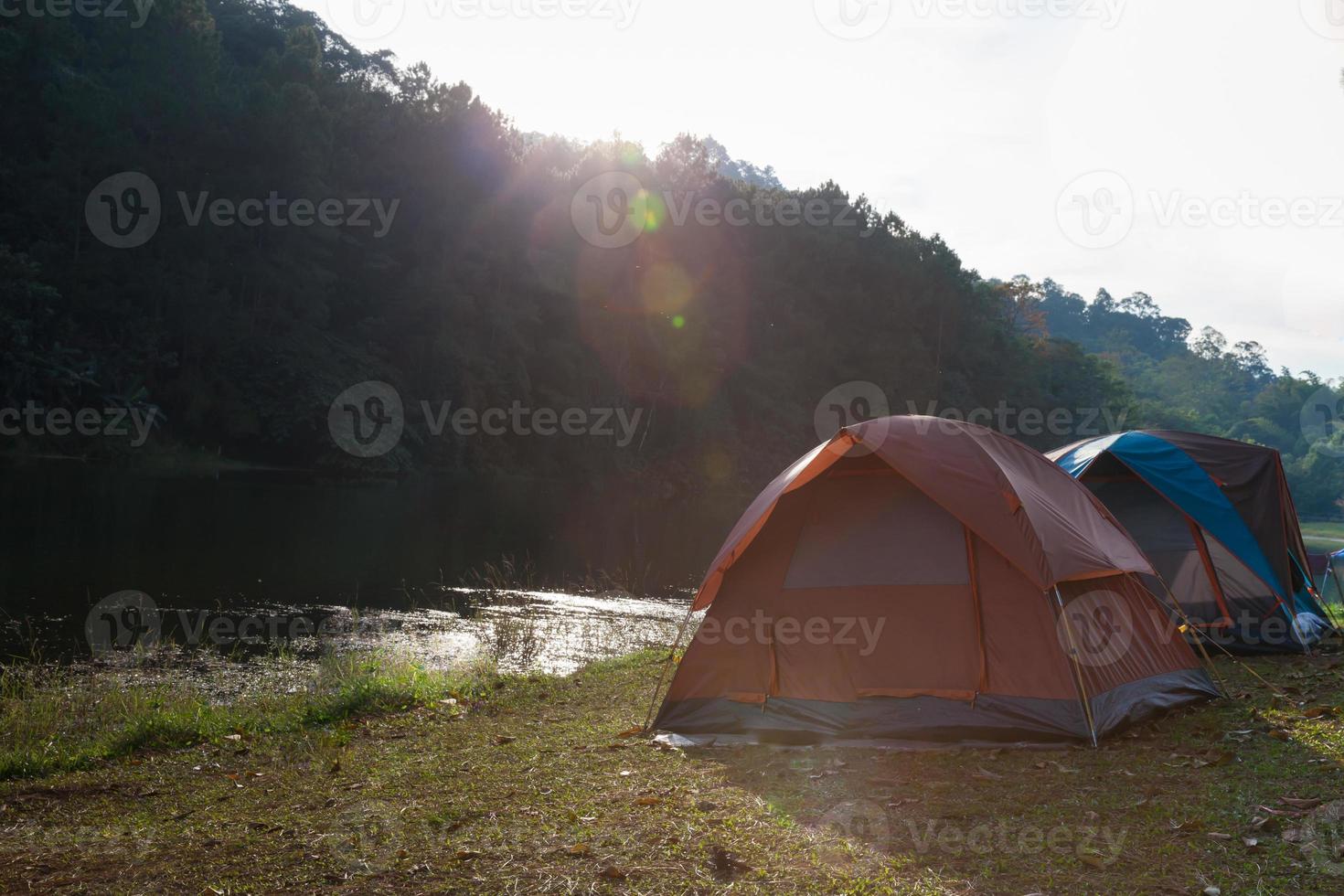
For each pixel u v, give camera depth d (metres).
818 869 4.00
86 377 37.25
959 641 6.41
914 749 6.03
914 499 6.80
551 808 4.93
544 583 17.17
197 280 43.28
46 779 6.00
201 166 44.56
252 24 68.50
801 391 62.97
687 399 57.47
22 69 42.12
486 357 53.00
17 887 4.16
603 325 56.94
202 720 7.29
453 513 30.33
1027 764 5.55
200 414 41.88
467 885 3.96
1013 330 89.75
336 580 16.06
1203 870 3.81
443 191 53.69
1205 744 5.75
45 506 22.64
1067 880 3.79
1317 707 6.32
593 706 7.81
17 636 10.66
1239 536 9.16
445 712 7.65
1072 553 6.36
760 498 7.09
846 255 67.06
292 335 46.19
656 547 24.89
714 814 4.73
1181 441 9.86
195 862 4.41
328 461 43.38
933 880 3.84
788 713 6.55
